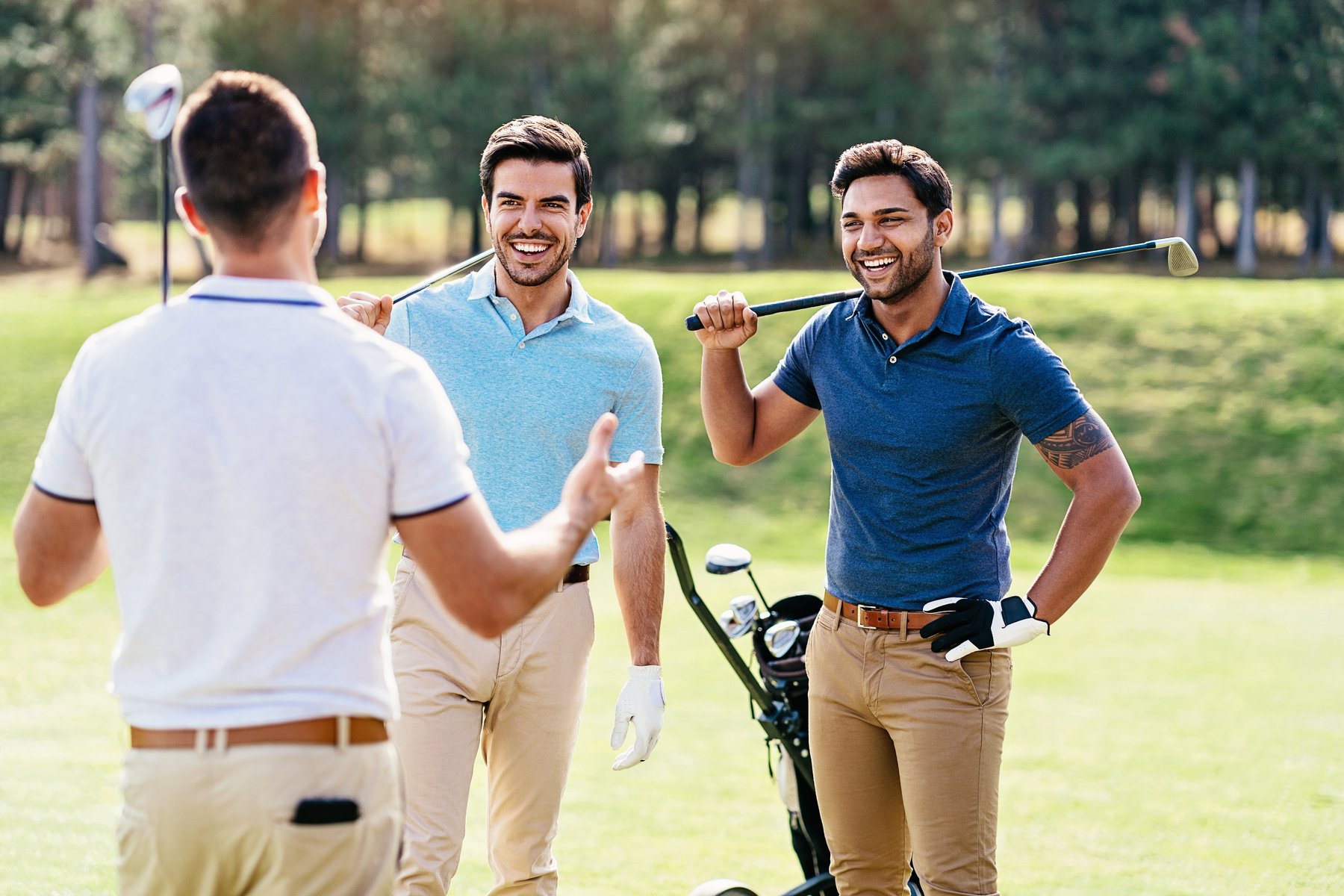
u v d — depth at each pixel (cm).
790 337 1884
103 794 514
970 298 287
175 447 174
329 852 175
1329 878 433
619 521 311
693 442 1695
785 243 4900
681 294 2036
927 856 284
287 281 183
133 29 4366
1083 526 275
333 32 4009
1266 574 1346
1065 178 3916
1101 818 507
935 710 283
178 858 176
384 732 184
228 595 173
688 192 5722
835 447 298
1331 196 3925
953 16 3988
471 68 4019
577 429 307
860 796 301
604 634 913
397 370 180
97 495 181
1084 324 1939
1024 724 679
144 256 4556
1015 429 289
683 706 707
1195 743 636
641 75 3947
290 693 173
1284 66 3681
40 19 3906
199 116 180
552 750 302
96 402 179
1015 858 454
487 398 304
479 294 310
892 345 290
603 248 4116
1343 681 798
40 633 887
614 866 438
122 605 179
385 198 5834
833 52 4041
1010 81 3906
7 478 1584
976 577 288
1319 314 1923
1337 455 1633
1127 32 3725
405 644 295
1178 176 4053
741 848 462
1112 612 1055
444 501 178
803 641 333
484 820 501
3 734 624
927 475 284
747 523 1523
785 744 328
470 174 3950
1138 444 1675
